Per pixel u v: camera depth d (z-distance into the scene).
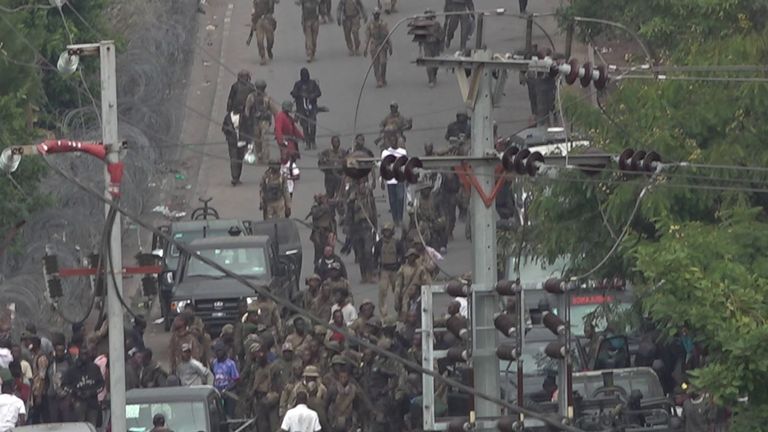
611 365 102.25
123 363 85.38
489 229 78.88
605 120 92.38
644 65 98.00
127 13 150.88
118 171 83.38
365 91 184.88
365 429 101.25
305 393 95.81
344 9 193.25
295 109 168.50
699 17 99.31
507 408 76.94
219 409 96.44
